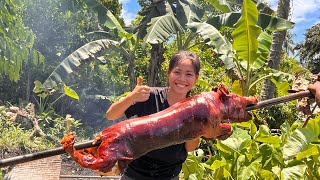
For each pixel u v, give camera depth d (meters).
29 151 12.87
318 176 4.27
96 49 10.63
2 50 6.84
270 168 4.29
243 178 4.14
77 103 19.27
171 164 2.89
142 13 11.12
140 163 2.84
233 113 2.60
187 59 2.69
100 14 10.50
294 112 9.91
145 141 2.35
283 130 4.65
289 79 7.29
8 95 18.59
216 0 9.27
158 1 10.60
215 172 4.52
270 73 7.47
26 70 18.69
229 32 14.41
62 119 17.05
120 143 2.30
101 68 19.94
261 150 4.36
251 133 4.80
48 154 2.16
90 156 2.25
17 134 13.28
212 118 2.49
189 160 4.60
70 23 19.03
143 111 2.78
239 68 7.48
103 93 19.83
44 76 18.86
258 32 6.63
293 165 4.27
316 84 2.62
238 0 12.13
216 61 13.97
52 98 18.98
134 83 12.44
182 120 2.44
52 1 18.58
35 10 18.33
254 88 7.52
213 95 2.59
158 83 13.52
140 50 16.62
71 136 2.19
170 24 9.28
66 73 10.05
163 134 2.39
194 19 10.28
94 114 19.59
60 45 19.16
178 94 2.75
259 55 6.86
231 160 4.55
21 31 7.13
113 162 2.26
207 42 7.80
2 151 12.28
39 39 18.66
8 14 6.65
